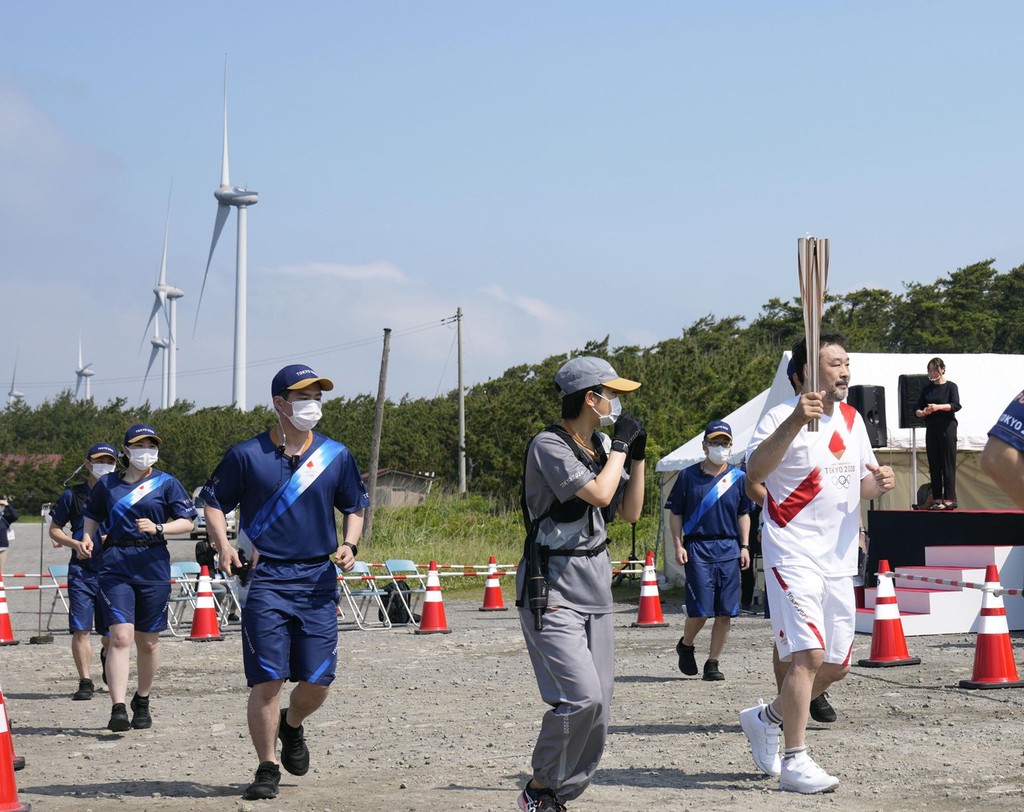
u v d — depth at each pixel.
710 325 70.81
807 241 6.03
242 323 78.25
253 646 6.25
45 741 8.45
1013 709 8.67
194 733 8.67
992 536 14.68
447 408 67.12
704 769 6.77
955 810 5.66
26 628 19.19
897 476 19.80
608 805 5.83
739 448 20.88
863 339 55.22
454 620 18.84
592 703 5.14
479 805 5.86
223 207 77.38
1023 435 3.49
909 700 9.20
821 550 6.17
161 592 8.81
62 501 10.68
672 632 15.66
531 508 5.34
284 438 6.45
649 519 32.84
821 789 6.06
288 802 6.11
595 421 5.34
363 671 12.46
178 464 80.94
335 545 6.49
